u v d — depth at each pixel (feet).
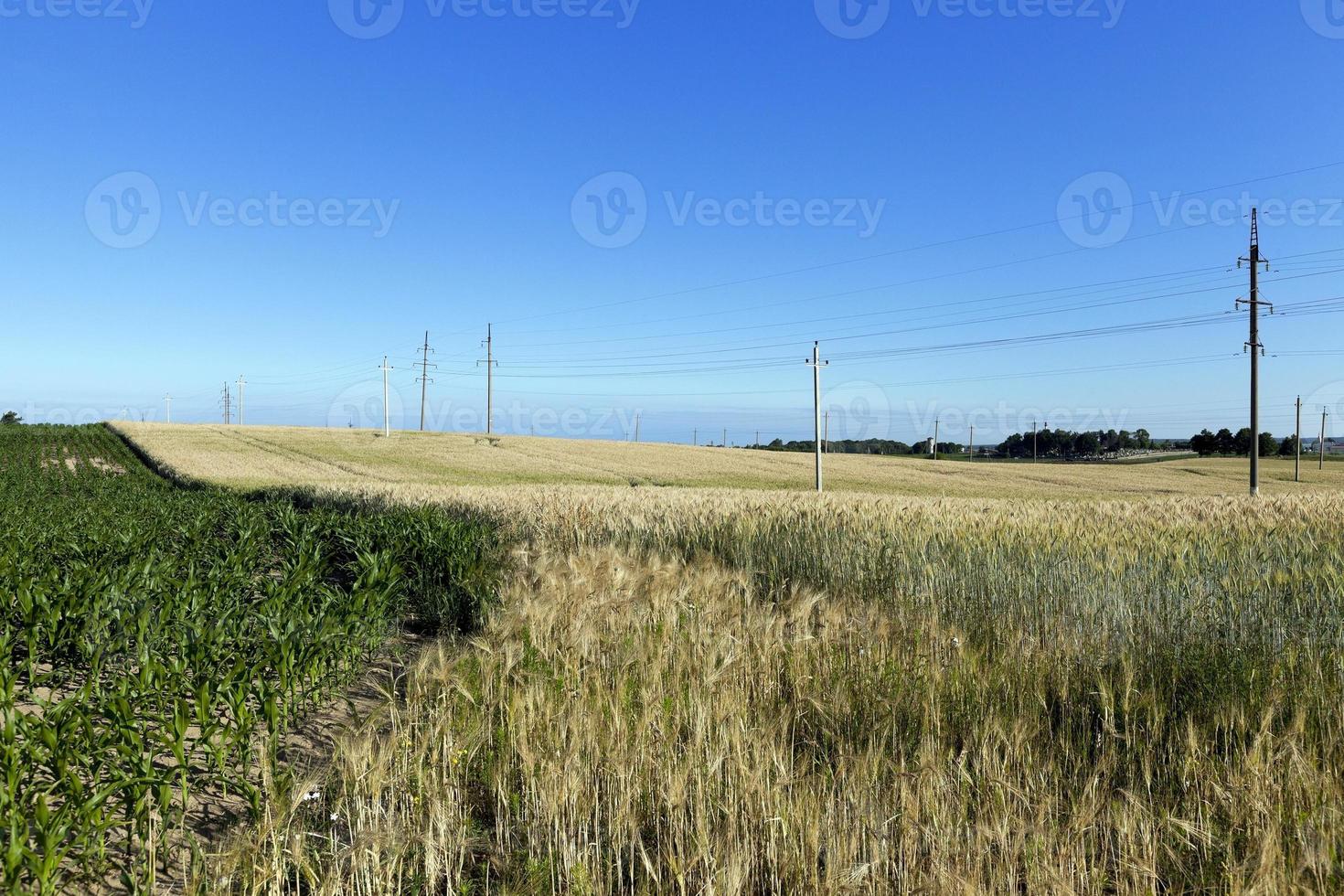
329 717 20.36
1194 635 20.99
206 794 15.39
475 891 12.13
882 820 12.13
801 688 18.61
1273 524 37.99
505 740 15.99
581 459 210.59
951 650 20.58
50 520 55.31
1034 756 14.94
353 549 40.52
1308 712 16.74
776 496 67.77
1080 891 11.02
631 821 12.50
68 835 12.62
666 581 25.07
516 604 23.52
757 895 11.82
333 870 11.14
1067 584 26.00
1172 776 14.83
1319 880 10.41
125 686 15.65
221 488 115.03
